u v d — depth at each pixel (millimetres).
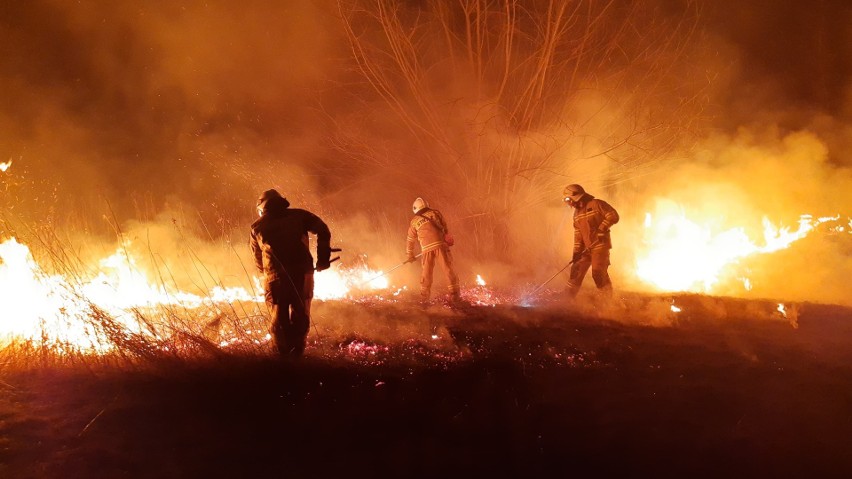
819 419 5328
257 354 6469
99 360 6117
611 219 9531
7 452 4371
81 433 4703
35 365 5992
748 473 4469
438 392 5738
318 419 5109
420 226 9898
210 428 4887
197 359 6184
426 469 4402
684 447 4801
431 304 9555
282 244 6727
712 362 6715
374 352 6875
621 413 5363
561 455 4645
